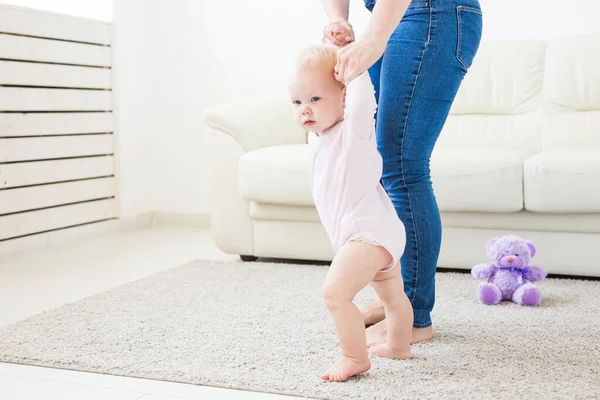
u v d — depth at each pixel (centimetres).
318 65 152
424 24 164
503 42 325
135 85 394
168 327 198
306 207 277
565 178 242
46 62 333
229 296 232
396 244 155
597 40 309
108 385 158
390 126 168
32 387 157
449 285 246
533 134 308
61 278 273
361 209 154
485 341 181
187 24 395
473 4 171
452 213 261
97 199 371
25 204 324
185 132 400
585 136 297
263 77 383
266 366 165
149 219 404
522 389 147
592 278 256
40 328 198
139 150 399
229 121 289
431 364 164
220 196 293
